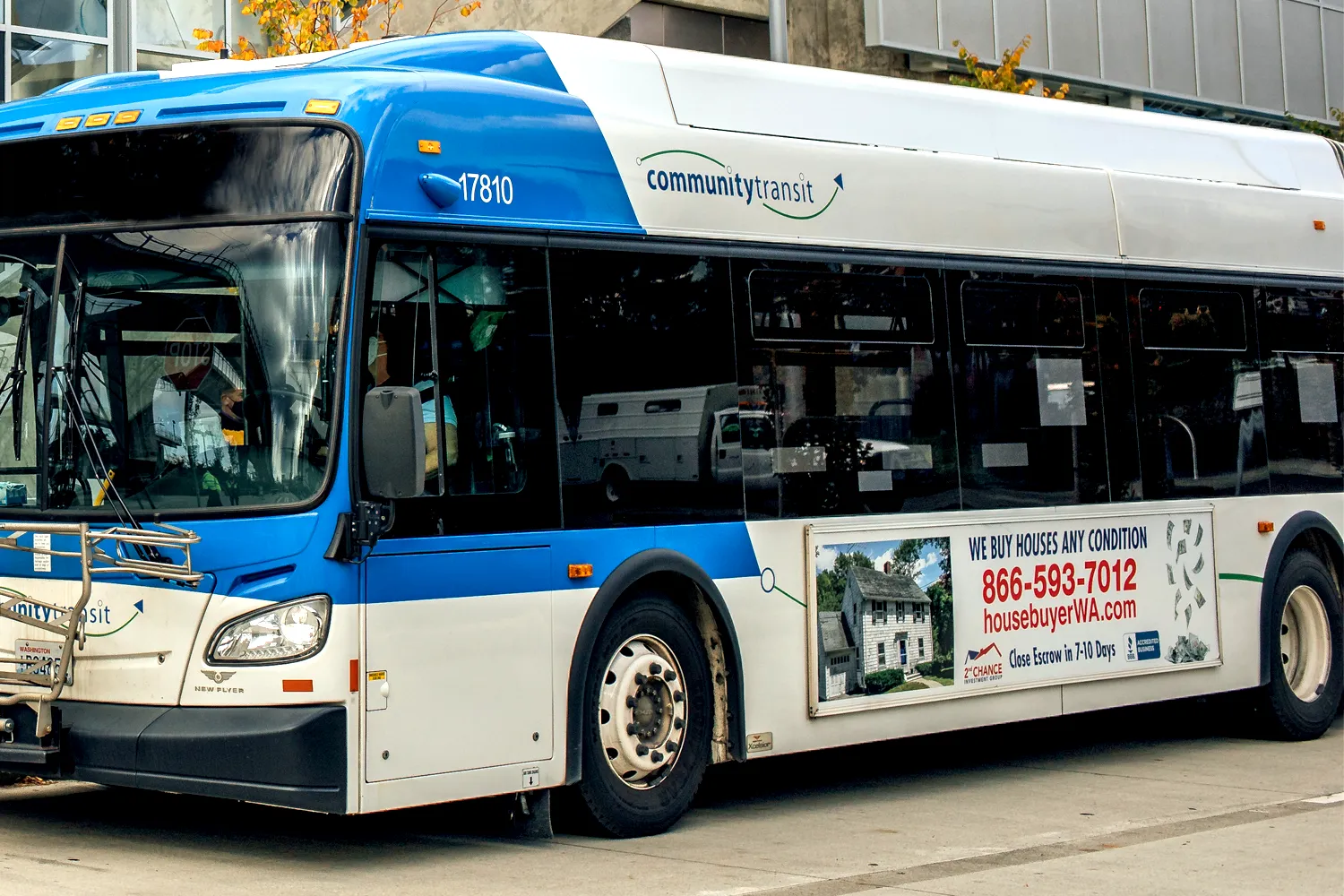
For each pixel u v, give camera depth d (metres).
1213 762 10.73
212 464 6.95
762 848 7.88
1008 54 20.00
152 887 6.63
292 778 6.64
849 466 8.89
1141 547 10.38
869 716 8.91
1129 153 10.89
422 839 7.87
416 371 7.13
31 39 17.05
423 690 7.02
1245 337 11.23
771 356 8.59
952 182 9.62
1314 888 7.19
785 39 14.92
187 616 6.86
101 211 7.23
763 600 8.44
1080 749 11.34
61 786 9.13
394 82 7.28
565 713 7.61
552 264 7.71
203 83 7.59
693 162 8.40
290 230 6.96
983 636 9.45
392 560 6.95
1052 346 10.02
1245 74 26.80
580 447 7.71
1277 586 11.29
